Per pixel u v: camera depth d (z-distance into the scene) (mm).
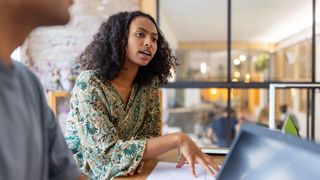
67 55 2854
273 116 1110
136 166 926
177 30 3205
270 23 3201
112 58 1072
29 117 498
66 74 2781
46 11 485
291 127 1009
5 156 442
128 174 924
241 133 559
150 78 1226
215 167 888
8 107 461
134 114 1142
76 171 662
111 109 1050
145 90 1203
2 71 468
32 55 2861
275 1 3021
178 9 2979
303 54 2984
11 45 485
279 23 3193
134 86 1162
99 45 1094
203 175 889
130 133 1130
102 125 985
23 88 505
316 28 2783
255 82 2947
